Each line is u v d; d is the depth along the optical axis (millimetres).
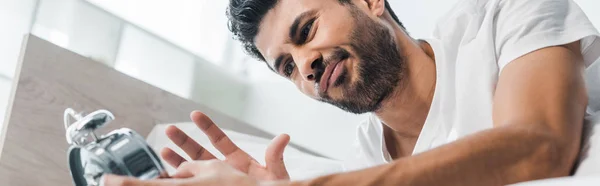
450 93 1106
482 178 649
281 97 2223
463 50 1111
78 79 1677
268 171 1039
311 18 1182
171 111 1872
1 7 1800
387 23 1198
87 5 1933
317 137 2127
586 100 847
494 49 1055
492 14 1095
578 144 747
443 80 1118
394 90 1167
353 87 1159
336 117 2115
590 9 1736
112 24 1977
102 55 1922
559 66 854
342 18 1167
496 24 1086
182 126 1742
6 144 1490
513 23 1026
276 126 2197
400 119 1227
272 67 1300
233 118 2025
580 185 454
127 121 1757
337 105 1219
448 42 1161
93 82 1710
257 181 644
